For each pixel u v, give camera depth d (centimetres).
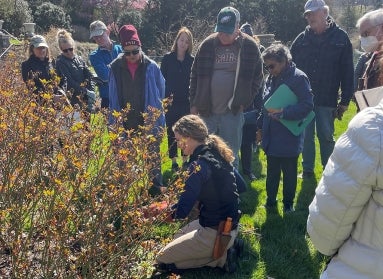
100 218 268
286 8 2662
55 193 260
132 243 286
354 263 202
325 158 581
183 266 369
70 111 302
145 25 2611
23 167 280
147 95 493
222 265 370
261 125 512
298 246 415
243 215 477
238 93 504
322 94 557
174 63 602
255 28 2294
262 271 376
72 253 295
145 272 310
